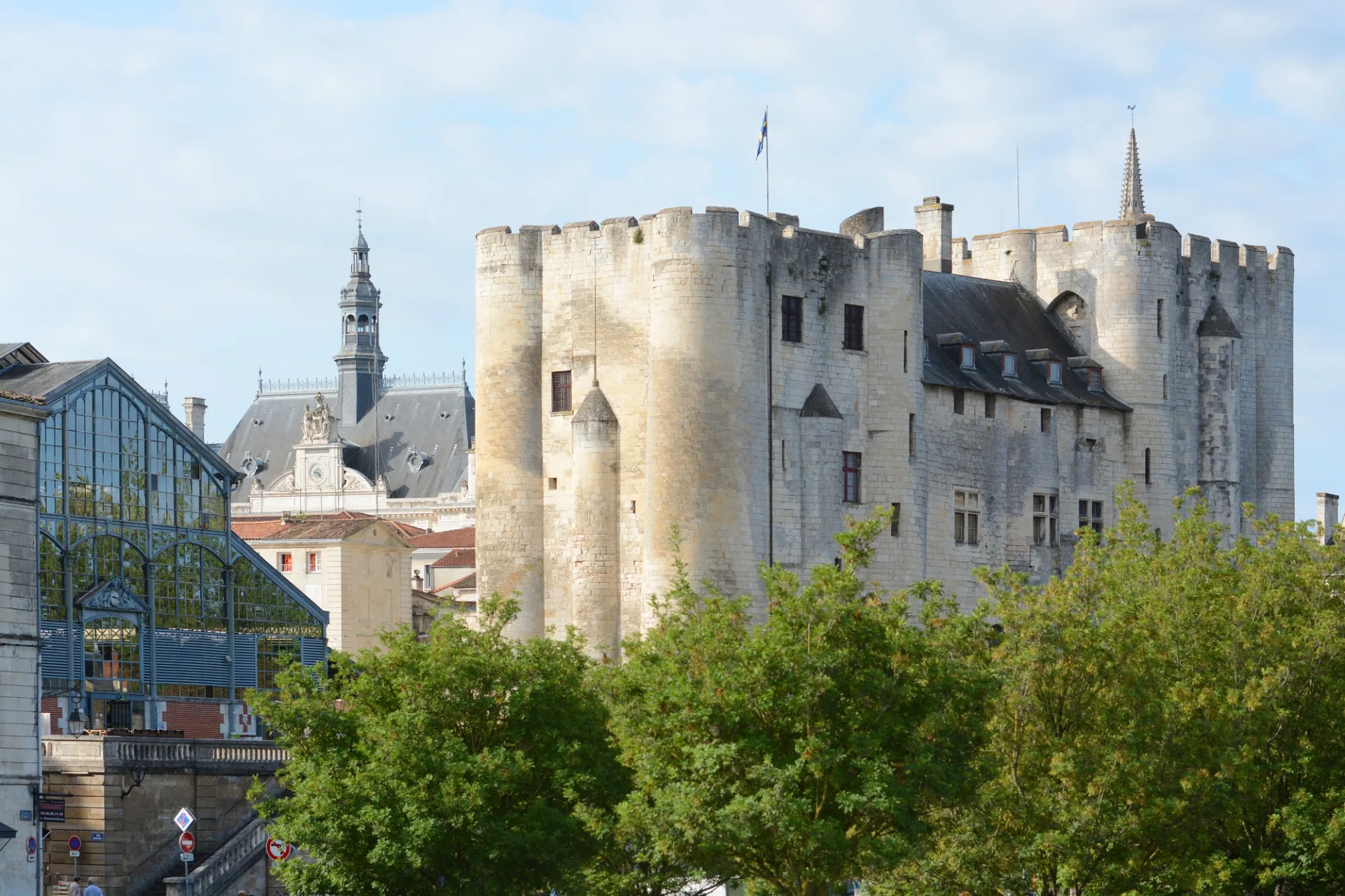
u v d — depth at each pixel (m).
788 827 57.66
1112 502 119.06
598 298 103.56
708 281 99.00
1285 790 72.44
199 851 84.00
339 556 128.50
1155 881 69.19
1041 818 65.19
